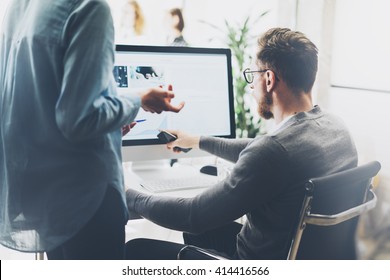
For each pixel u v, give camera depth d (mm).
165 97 1125
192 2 3252
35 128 952
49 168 957
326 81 2459
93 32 873
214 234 1459
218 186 1094
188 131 1560
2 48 1064
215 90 1585
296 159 1025
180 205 1146
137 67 1474
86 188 960
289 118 1098
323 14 2412
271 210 1081
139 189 1431
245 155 1056
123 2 3100
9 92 986
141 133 1501
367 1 2193
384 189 2133
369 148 2205
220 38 2914
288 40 1119
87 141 943
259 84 1185
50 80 918
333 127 1121
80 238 1003
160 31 3213
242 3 2949
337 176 971
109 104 913
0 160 1045
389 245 2105
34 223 992
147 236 2365
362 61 2238
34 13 938
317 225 1019
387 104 2096
